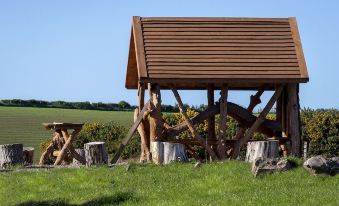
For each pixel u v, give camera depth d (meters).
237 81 28.98
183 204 20.08
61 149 31.66
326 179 21.88
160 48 29.56
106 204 21.34
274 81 29.11
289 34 30.48
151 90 29.25
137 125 29.23
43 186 23.86
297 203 19.27
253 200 19.86
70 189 23.44
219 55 29.55
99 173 24.47
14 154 28.97
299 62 29.61
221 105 29.53
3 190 23.83
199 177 23.25
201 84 31.19
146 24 30.34
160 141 28.95
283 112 30.58
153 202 20.75
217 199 20.52
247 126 31.23
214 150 30.34
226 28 30.47
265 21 30.77
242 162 24.20
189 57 29.41
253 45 29.98
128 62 31.97
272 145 25.70
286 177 22.28
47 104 94.38
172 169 24.47
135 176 24.02
